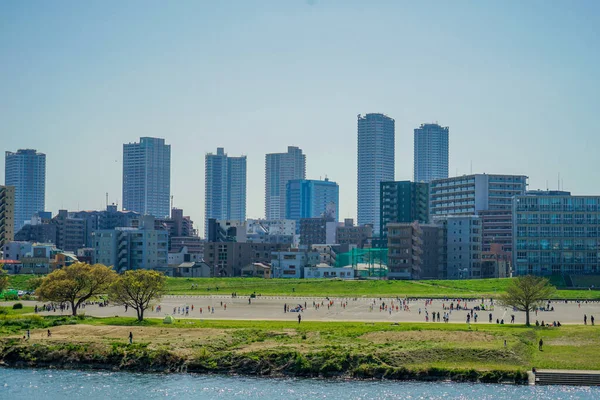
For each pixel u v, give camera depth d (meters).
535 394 171.12
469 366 190.88
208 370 196.12
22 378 189.88
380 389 177.12
